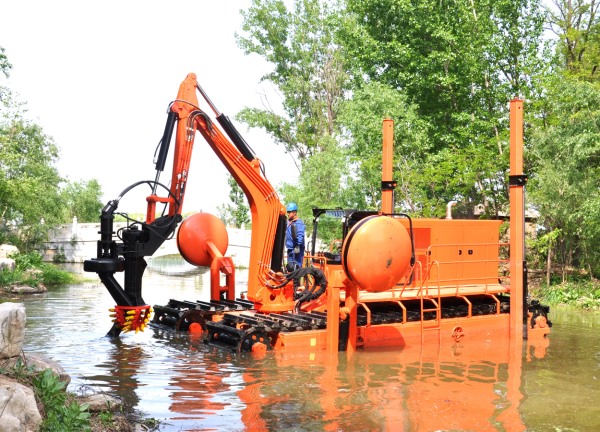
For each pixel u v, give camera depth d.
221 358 9.80
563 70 27.52
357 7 30.64
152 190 11.07
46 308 15.65
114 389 7.63
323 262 12.59
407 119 25.27
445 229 13.27
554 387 8.27
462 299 13.77
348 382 8.34
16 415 4.73
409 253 10.62
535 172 22.95
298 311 12.12
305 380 8.42
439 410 7.00
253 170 11.84
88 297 18.48
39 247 41.91
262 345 10.34
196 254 14.05
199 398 7.31
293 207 13.68
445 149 25.89
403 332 11.70
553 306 19.05
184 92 11.34
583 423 6.62
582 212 19.94
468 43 26.92
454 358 10.34
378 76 30.81
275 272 12.09
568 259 24.17
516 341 12.30
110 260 10.31
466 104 28.94
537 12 27.72
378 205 26.28
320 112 42.72
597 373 9.23
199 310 12.09
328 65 42.59
